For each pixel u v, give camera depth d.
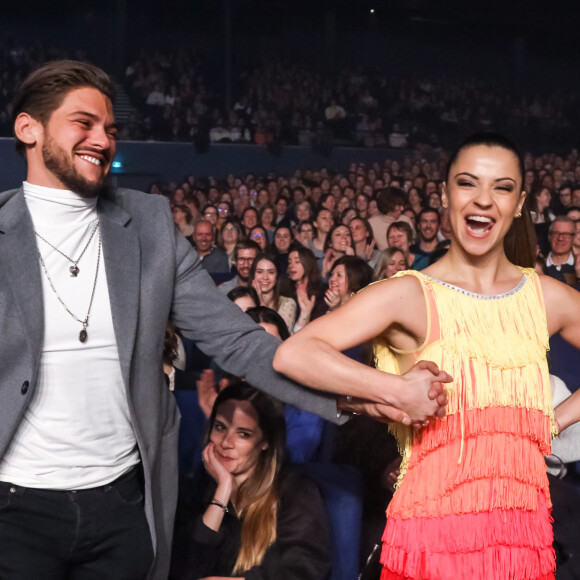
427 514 1.40
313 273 4.38
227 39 18.41
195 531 1.97
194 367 3.51
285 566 1.93
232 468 1.99
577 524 2.00
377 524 2.06
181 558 1.97
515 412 1.41
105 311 1.44
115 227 1.48
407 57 20.47
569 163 13.48
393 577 1.45
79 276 1.44
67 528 1.43
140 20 17.94
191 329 1.58
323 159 14.95
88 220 1.46
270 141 14.73
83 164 1.42
